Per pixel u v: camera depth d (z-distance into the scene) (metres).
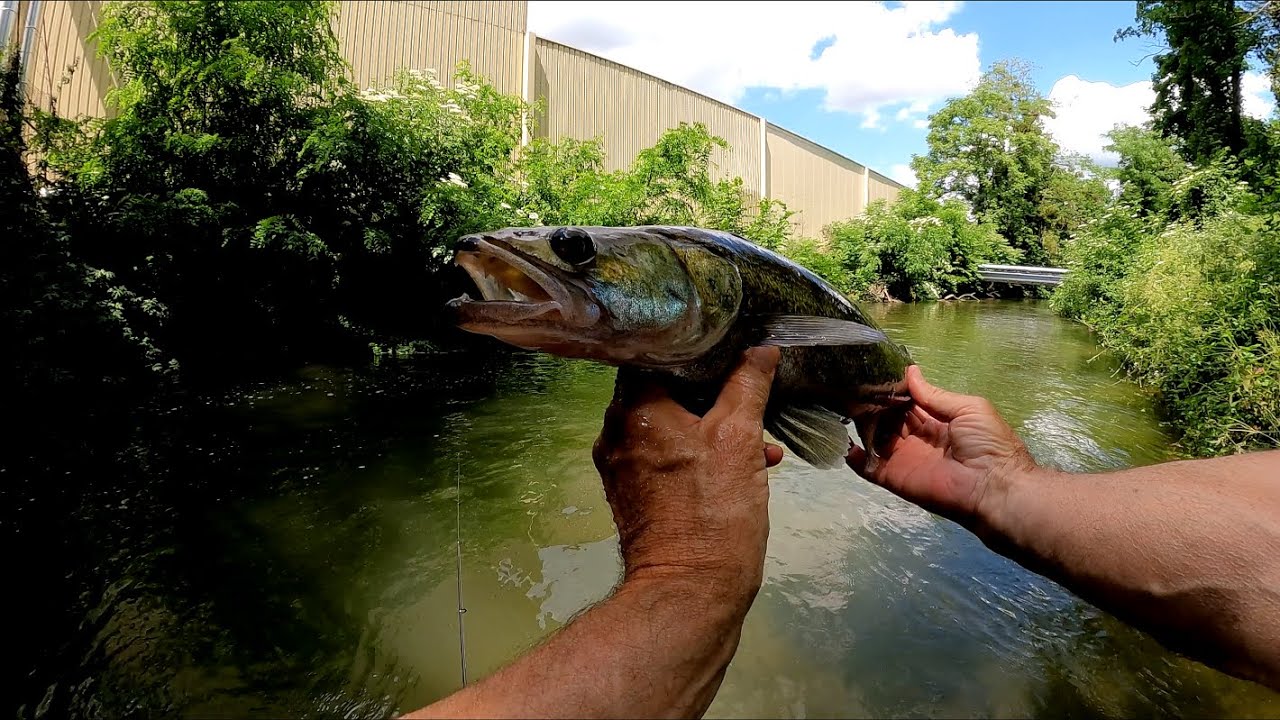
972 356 2.04
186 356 1.54
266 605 0.63
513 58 3.17
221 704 0.52
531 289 0.37
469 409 1.30
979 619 0.62
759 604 0.64
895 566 0.71
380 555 0.72
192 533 0.77
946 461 0.49
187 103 1.70
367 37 2.66
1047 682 0.55
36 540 0.74
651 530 0.33
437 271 1.99
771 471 0.99
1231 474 0.36
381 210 1.98
